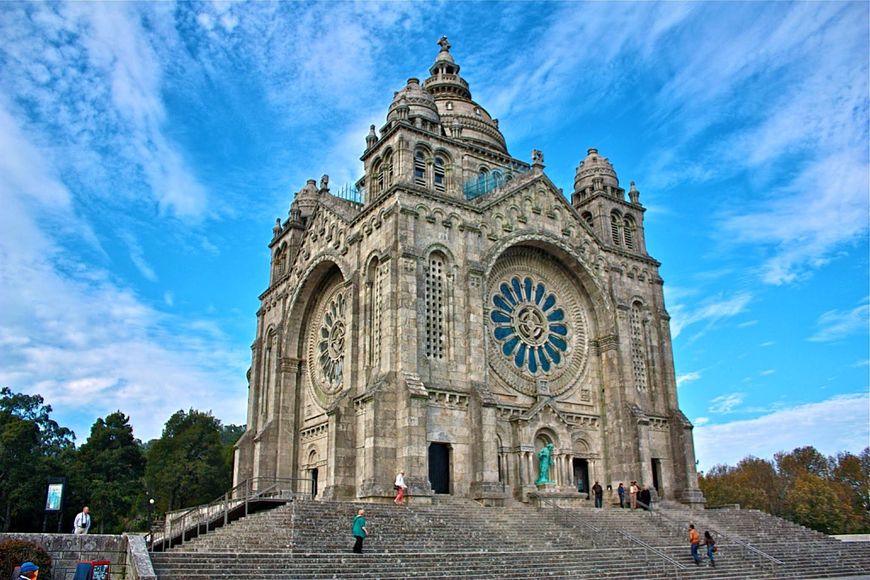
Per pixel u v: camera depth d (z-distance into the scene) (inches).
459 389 1728.6
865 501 4709.6
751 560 1446.9
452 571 1062.4
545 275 2153.1
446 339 1768.0
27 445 2979.8
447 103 2679.6
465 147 2030.0
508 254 2068.2
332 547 1125.7
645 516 1646.2
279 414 2194.9
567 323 2139.5
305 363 2269.9
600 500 1802.4
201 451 4082.2
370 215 1903.3
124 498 3388.3
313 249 2244.1
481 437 1676.9
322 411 2105.1
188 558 990.4
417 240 1796.3
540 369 2015.3
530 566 1144.2
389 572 1023.0
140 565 911.0
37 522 3026.6
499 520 1416.1
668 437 2158.0
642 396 2158.0
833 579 1366.9
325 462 2039.9
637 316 2245.3
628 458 1988.2
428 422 1660.9
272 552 1050.1
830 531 3863.2
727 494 4416.8
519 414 1886.1
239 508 1529.3
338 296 2158.0
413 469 1562.5
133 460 3703.3
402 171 1867.6
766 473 4773.6
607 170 2447.1
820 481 4217.5
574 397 2052.2
